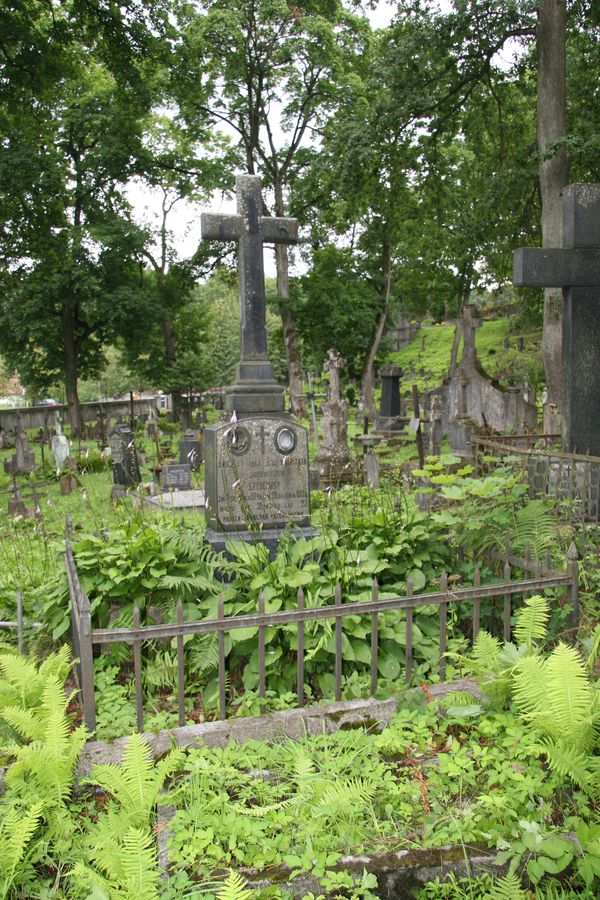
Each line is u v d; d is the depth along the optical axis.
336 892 2.80
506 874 2.90
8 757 3.77
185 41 19.12
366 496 7.46
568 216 9.31
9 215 26.52
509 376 29.61
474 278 29.75
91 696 3.88
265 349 7.44
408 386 39.47
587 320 9.37
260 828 3.18
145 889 2.66
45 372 36.34
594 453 9.46
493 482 5.57
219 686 4.02
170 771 3.54
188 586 5.23
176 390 37.62
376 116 16.38
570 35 15.97
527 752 3.44
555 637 4.70
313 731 3.97
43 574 6.80
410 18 15.87
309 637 4.63
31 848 3.13
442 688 4.21
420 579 5.23
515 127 18.92
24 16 17.31
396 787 3.42
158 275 36.66
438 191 19.44
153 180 32.88
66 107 31.31
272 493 6.73
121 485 15.04
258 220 7.50
